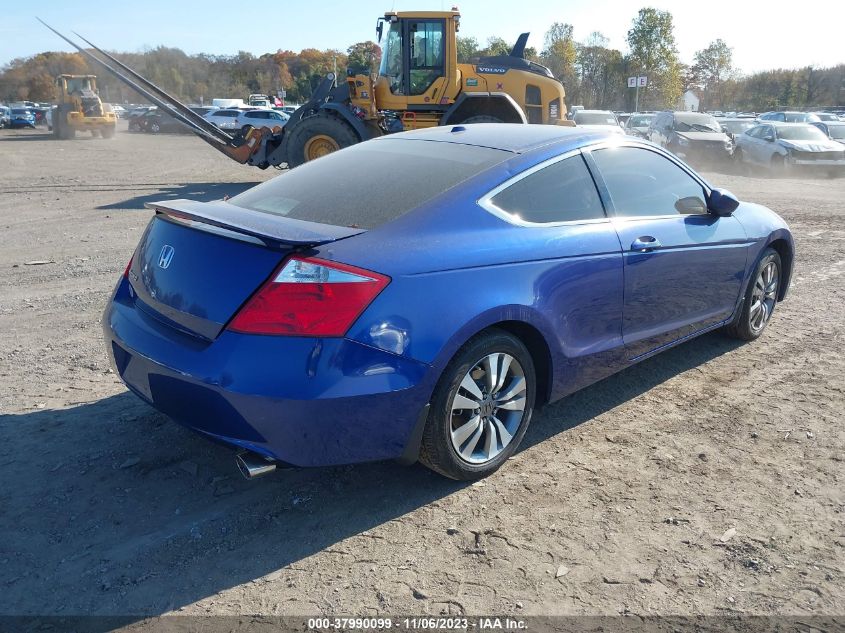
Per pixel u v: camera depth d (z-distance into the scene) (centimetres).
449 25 1388
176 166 2053
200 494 312
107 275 694
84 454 342
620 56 8431
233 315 266
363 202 312
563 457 348
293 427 260
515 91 1484
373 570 264
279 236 262
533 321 320
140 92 1338
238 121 3784
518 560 270
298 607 245
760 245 480
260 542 280
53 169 1891
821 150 1880
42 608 242
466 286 293
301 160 1426
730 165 2191
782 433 374
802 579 260
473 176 324
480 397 310
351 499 311
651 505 307
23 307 584
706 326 452
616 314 369
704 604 247
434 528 290
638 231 379
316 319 258
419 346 276
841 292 654
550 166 350
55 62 10756
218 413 266
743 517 298
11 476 321
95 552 272
